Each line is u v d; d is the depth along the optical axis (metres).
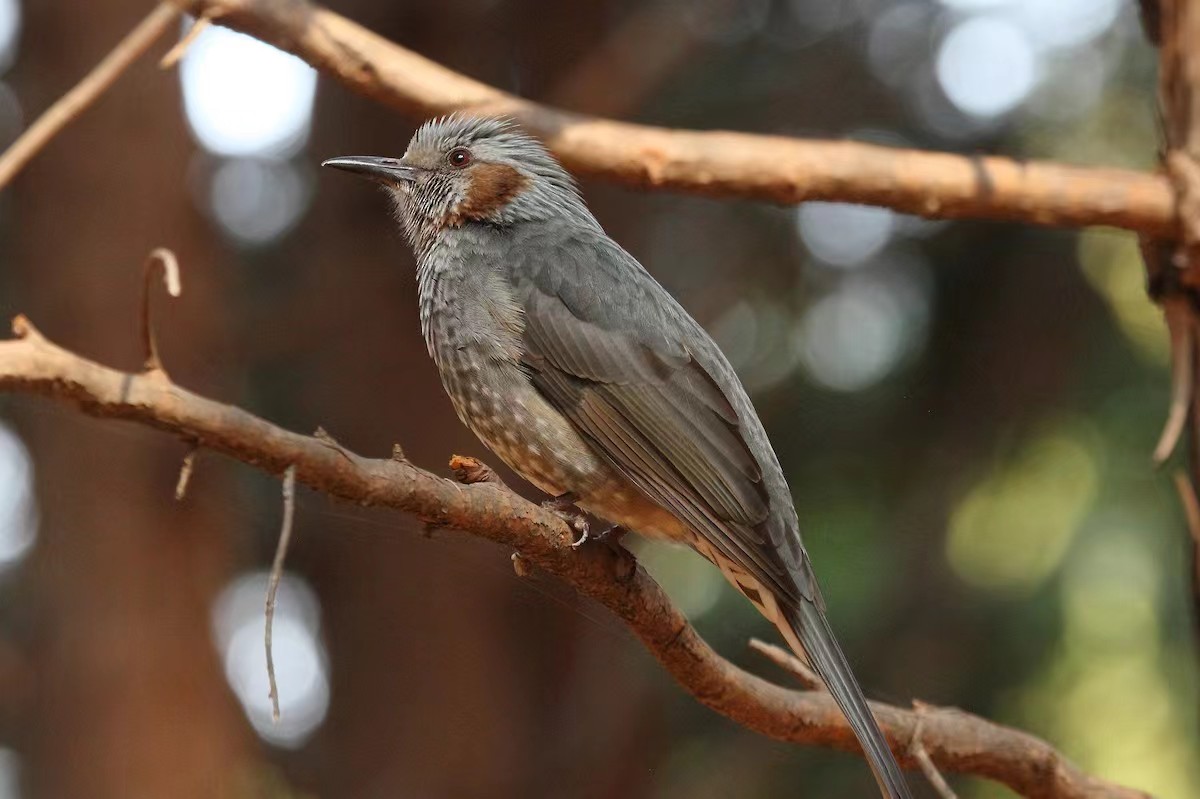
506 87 15.63
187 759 13.75
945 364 14.22
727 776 14.20
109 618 13.75
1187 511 8.12
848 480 14.27
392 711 15.20
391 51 7.82
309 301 15.55
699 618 13.88
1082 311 13.91
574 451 7.95
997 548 13.99
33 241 14.09
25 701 14.27
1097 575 13.25
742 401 8.27
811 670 7.41
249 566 15.36
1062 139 14.11
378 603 15.24
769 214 14.81
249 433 5.10
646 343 7.98
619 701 14.99
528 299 8.12
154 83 14.12
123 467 13.81
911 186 7.84
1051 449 14.01
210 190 15.60
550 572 6.62
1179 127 8.17
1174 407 8.05
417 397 15.55
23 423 14.12
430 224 8.88
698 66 14.77
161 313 14.01
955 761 7.76
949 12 14.45
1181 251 7.97
